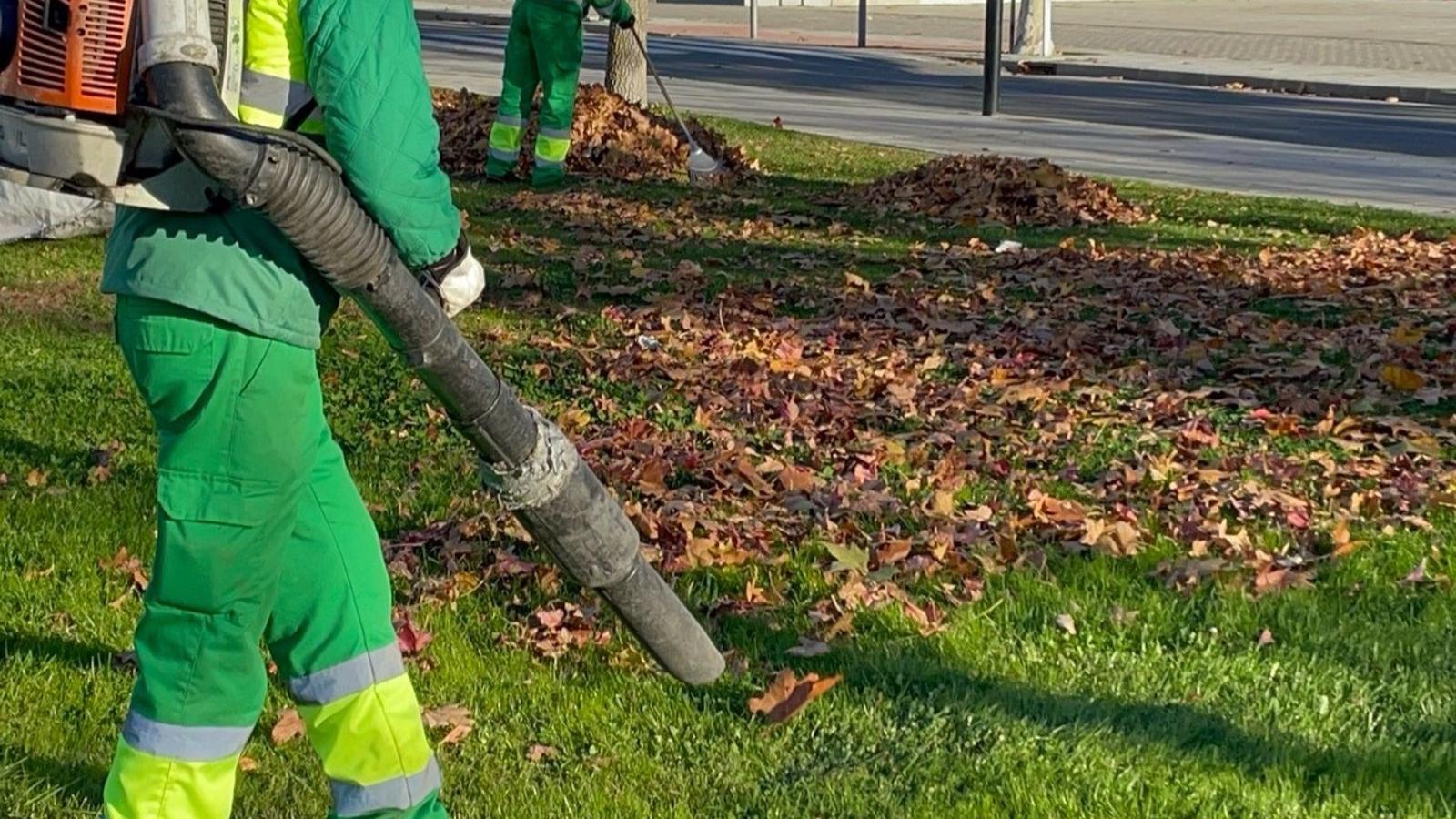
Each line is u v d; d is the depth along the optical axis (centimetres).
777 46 3100
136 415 614
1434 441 586
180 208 245
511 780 346
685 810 333
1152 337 759
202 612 259
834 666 399
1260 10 4250
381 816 283
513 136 1278
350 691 277
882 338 760
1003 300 848
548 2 1219
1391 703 380
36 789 337
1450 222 1141
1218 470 549
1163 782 343
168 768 263
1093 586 445
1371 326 783
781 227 1084
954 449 573
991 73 1864
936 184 1166
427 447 580
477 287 267
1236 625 421
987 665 399
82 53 234
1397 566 461
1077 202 1133
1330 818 332
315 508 274
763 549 473
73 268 879
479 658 404
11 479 538
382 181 243
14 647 407
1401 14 4097
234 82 243
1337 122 1953
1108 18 3934
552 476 262
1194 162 1506
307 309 256
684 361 707
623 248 996
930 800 337
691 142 1264
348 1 242
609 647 409
